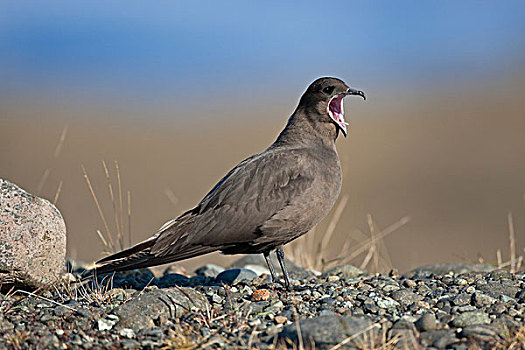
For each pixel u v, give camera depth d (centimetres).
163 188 3559
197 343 846
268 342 852
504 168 3678
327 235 1678
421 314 938
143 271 1234
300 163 1098
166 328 903
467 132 4553
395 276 1244
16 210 1012
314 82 1174
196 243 1059
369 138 4697
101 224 2770
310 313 945
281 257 1113
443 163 3878
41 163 4006
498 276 1156
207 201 1080
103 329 899
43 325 904
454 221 2909
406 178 3631
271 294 1028
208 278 1224
